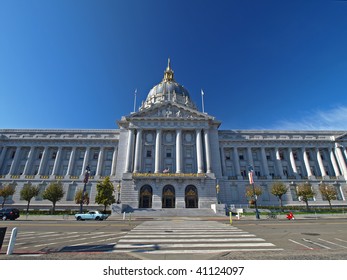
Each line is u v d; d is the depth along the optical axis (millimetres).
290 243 11125
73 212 41406
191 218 33219
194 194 48156
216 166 54188
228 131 61812
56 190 42906
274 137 61344
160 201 46312
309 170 57750
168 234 14312
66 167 57594
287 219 30500
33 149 58188
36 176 54688
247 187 54281
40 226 19891
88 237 13117
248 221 26328
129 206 42875
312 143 60969
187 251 9133
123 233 14859
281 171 57812
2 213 31234
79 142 59062
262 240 11930
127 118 55312
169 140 55781
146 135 56000
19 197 52188
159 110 57844
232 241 11617
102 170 57031
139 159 51469
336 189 55625
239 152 60938
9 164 57250
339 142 60219
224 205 40312
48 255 7898
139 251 9125
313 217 33938
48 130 60125
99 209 49469
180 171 50344
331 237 13023
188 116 57281
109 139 58688
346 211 39750
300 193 45875
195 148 55031
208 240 11914
